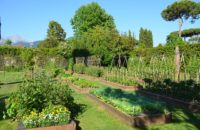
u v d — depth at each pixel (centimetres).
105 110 1262
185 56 2545
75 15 6025
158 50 3178
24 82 1173
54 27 7719
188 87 1395
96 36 3944
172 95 1487
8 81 2498
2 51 4088
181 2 5725
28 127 888
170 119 1047
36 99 1035
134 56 3478
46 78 1184
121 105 1145
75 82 2019
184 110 1239
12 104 1075
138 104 1127
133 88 1927
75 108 1288
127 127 1001
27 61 3419
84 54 3947
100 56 3447
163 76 1861
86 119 1129
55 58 4178
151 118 1020
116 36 3800
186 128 973
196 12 5784
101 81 2467
